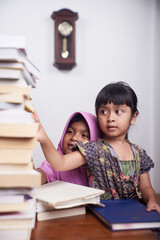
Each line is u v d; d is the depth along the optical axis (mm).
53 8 2137
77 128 1105
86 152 909
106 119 958
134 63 2180
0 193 474
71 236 512
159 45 2070
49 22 2125
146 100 2166
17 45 493
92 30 2162
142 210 646
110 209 651
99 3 2176
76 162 905
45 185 775
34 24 2119
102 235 519
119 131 958
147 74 2180
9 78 497
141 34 2191
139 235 520
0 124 472
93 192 665
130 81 2172
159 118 2043
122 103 948
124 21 2186
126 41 2182
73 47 2043
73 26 2057
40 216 606
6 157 476
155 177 2072
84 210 665
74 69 2137
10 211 478
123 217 580
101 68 2158
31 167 493
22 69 491
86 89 2143
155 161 2092
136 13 2193
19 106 492
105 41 2170
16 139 482
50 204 578
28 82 589
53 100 2113
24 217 468
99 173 934
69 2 2152
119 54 2176
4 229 464
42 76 2109
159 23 2094
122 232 535
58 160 809
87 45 2154
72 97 2131
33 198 527
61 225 576
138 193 934
